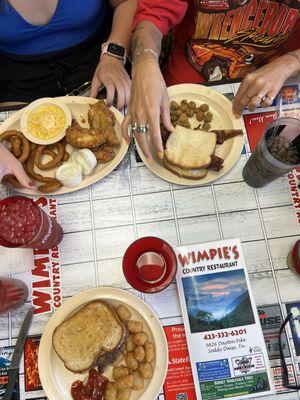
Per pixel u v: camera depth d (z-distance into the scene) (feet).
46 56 4.54
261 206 3.31
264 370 2.84
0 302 2.78
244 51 4.11
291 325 2.95
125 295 2.98
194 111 3.65
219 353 2.89
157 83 3.22
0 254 3.23
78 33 4.48
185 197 3.37
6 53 4.52
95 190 3.43
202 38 4.11
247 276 3.08
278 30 3.82
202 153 3.36
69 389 2.84
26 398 2.85
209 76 4.39
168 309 3.04
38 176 3.43
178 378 2.86
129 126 3.44
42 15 4.14
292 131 2.98
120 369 2.81
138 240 3.03
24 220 2.85
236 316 2.97
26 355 2.95
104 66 4.08
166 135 3.41
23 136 3.54
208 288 3.05
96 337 2.84
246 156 3.48
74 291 3.13
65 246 3.26
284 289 3.06
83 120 3.72
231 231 3.25
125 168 3.49
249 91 3.39
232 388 2.81
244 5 3.61
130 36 4.31
